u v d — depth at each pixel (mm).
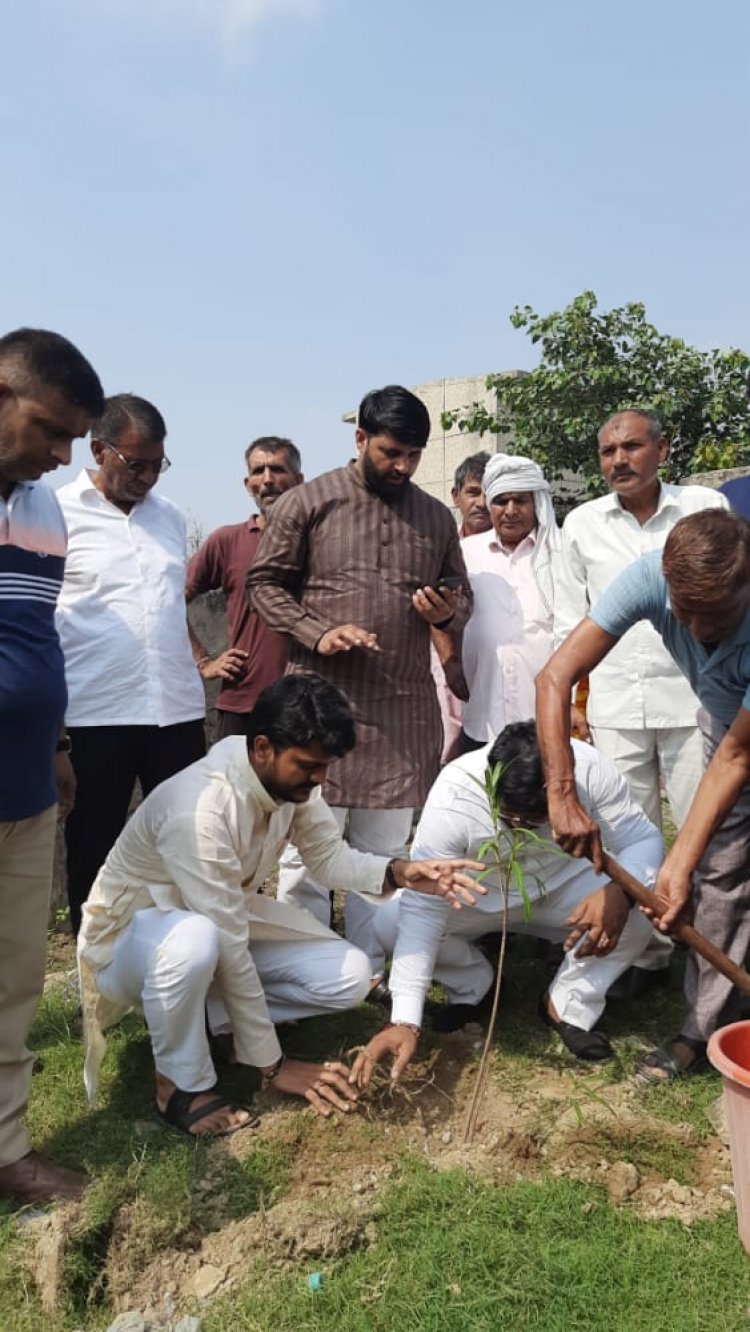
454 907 3105
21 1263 2510
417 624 3795
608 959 3381
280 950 3350
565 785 2799
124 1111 3111
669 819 5969
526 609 4422
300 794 2965
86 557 3994
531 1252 2451
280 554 3764
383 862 3232
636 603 2891
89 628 3986
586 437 10234
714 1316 2289
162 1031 2922
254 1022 3033
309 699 2840
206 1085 2998
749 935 3191
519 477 4387
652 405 9938
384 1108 3057
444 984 3629
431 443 12562
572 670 2916
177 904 3047
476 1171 2738
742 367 10133
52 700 2668
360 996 3328
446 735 5043
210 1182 2707
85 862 4070
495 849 2932
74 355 2449
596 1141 2822
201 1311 2363
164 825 2963
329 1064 3082
